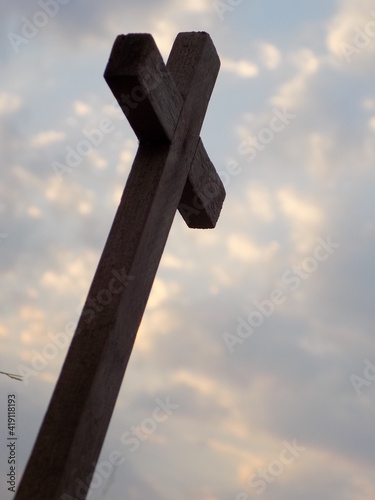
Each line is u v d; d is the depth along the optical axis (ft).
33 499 8.41
